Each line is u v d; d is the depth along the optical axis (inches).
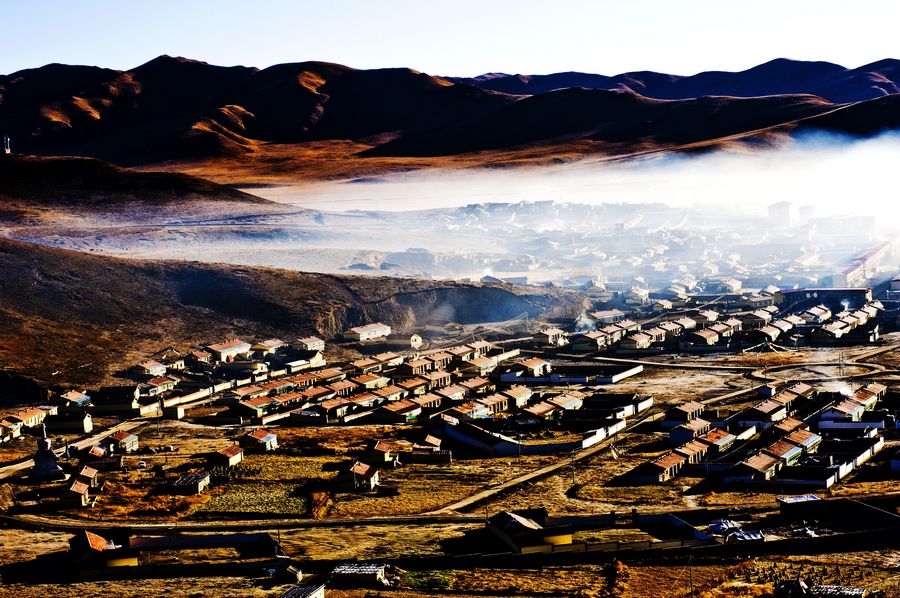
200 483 5969.5
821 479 5531.5
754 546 4549.7
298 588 4252.0
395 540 4921.3
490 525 4980.3
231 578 4480.8
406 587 4298.7
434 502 5610.2
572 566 4490.7
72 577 4564.5
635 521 4970.5
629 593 4111.7
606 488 5684.1
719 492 5506.9
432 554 4677.7
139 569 4591.5
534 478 5974.4
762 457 5782.5
